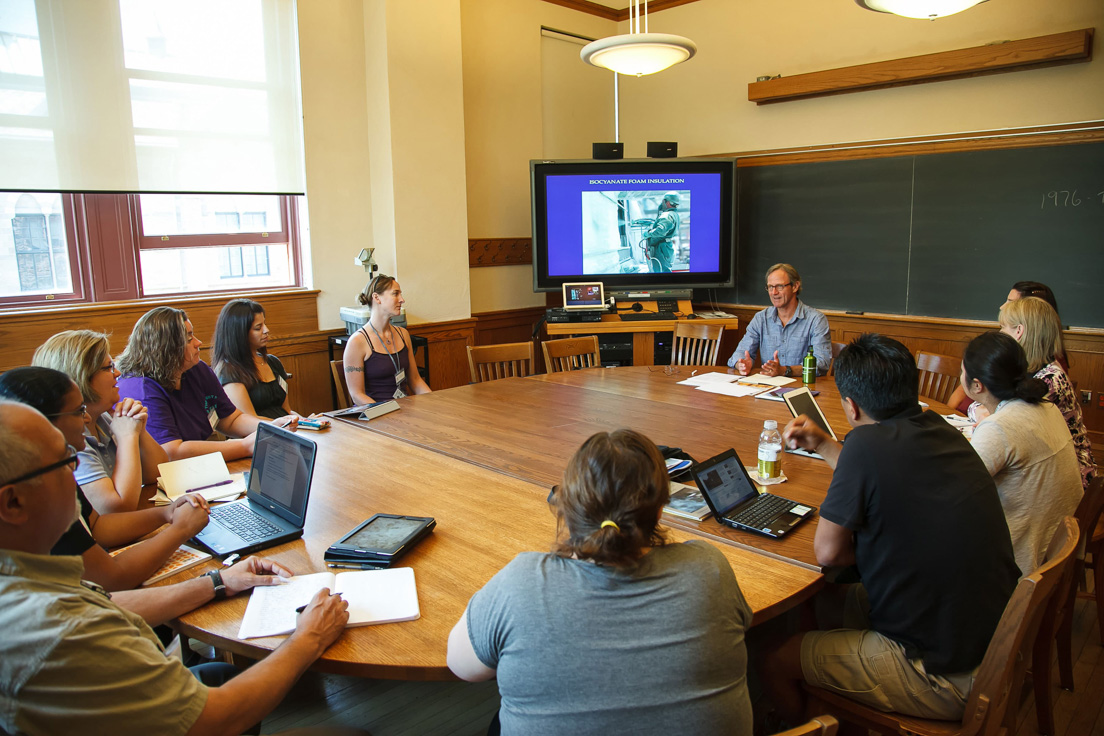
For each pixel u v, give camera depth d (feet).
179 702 3.22
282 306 14.01
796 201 16.79
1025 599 4.10
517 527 5.56
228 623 4.26
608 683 3.03
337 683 7.25
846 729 5.24
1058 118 13.30
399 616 4.26
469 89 16.69
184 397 8.11
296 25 13.57
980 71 13.65
